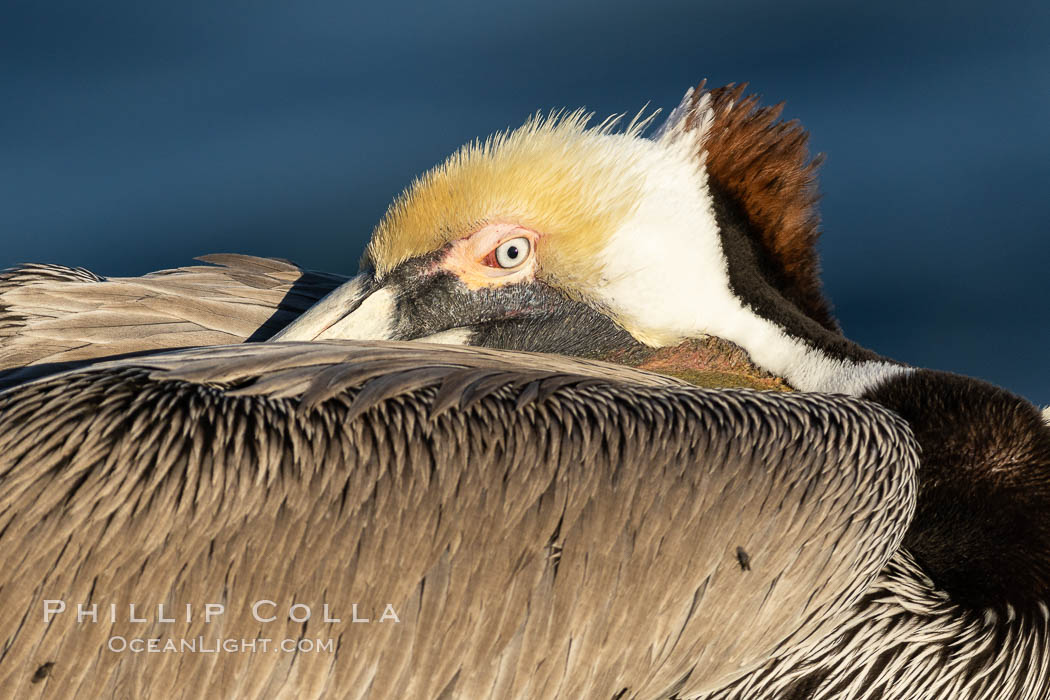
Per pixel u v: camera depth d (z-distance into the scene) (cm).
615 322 647
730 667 635
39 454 632
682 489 634
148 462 632
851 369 645
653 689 634
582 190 646
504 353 639
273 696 632
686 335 647
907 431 638
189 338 645
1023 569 640
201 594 631
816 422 636
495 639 632
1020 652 640
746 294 647
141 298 645
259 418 633
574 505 633
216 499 632
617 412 634
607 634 633
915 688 640
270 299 649
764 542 634
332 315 647
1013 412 641
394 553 632
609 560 633
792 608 635
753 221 648
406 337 647
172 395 633
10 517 631
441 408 633
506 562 632
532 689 633
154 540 632
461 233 647
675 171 647
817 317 649
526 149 648
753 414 636
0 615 631
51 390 633
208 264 652
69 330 643
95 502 632
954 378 643
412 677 632
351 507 632
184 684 631
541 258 647
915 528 641
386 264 647
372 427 633
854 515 636
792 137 648
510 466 633
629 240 646
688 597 634
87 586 631
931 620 639
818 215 649
